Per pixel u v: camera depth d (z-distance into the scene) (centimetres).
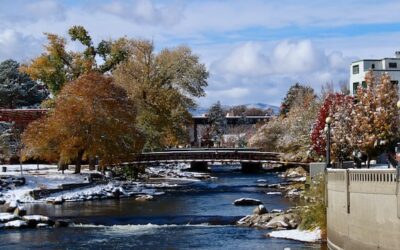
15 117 9988
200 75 10075
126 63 9762
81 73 8900
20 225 4750
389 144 6612
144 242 4131
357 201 3184
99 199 6831
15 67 14150
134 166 9131
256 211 5078
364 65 9106
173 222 5003
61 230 4650
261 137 11862
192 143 16888
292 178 9688
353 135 6706
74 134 7512
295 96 15038
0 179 6850
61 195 6775
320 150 7638
